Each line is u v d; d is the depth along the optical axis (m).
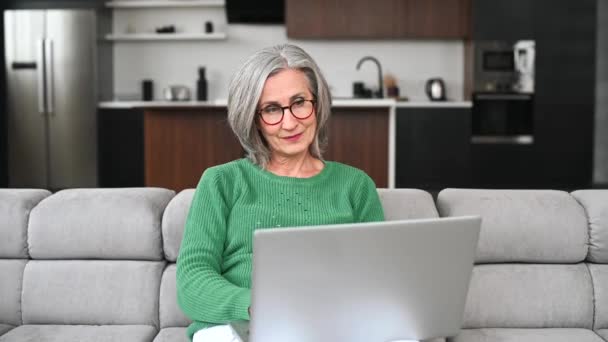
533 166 6.30
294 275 1.14
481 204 1.95
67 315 1.88
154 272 1.91
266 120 1.59
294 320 1.17
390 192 2.00
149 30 6.69
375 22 6.33
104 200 1.95
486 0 6.15
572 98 6.22
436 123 6.11
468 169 6.14
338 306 1.19
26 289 1.90
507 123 6.30
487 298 1.89
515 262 1.97
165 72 6.73
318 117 1.65
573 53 6.18
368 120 4.91
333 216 1.62
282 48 1.61
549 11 6.15
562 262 1.95
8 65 6.07
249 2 6.30
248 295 1.37
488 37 6.19
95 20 6.06
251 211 1.61
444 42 6.66
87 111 6.11
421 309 1.25
